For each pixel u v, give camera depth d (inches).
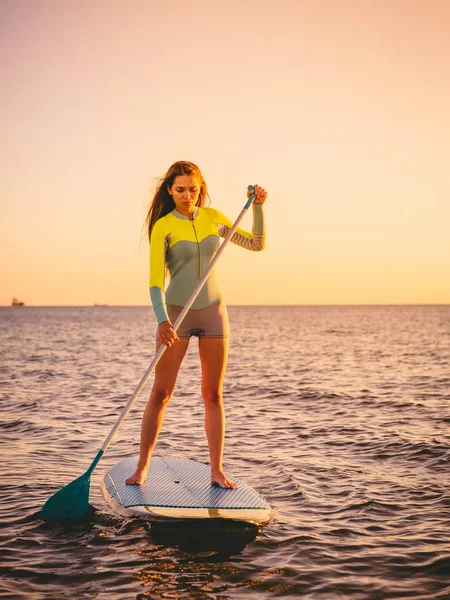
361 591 121.1
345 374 598.9
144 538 147.0
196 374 609.0
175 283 168.2
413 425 317.7
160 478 177.9
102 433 294.4
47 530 153.8
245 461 238.4
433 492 192.9
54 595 118.9
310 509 174.7
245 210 169.5
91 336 1485.0
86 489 164.1
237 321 3174.2
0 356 812.0
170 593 119.9
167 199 170.9
